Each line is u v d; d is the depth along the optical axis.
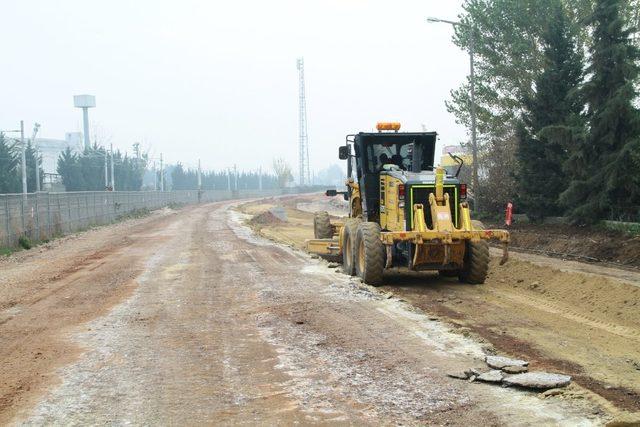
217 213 56.00
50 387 7.48
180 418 6.41
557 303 12.21
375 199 16.28
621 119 22.28
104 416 6.50
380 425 6.08
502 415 6.19
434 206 13.82
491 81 33.22
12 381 7.75
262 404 6.76
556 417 6.09
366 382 7.32
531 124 27.59
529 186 27.91
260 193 131.62
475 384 7.12
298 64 133.50
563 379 7.06
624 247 18.62
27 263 20.97
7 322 11.23
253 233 31.45
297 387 7.26
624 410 6.25
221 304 12.30
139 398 7.03
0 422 6.41
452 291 13.68
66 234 34.72
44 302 13.12
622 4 24.53
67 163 69.19
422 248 13.67
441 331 9.49
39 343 9.62
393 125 16.11
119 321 11.00
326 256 19.16
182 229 35.38
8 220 26.03
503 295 13.14
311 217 52.22
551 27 27.05
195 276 16.11
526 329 9.91
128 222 46.91
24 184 42.47
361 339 9.19
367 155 16.22
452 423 6.06
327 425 6.13
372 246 14.21
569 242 21.00
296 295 12.84
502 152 32.19
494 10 31.39
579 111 26.64
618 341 9.14
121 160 85.12
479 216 32.81
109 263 19.59
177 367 8.17
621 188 22.38
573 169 23.81
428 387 7.05
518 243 23.53
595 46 23.02
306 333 9.72
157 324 10.70
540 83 27.05
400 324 9.98
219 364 8.27
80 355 8.86
